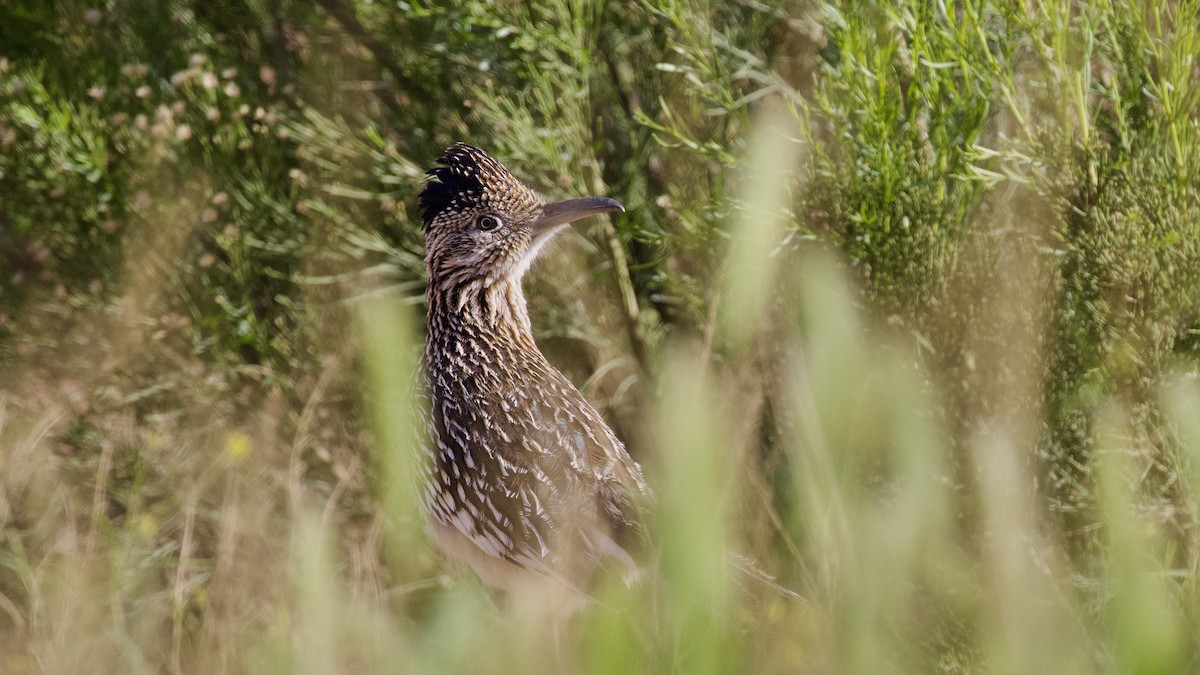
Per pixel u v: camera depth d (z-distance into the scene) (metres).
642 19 10.34
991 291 8.08
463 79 10.43
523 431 7.93
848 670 5.19
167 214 10.24
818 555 5.48
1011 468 5.34
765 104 10.05
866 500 5.35
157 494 9.19
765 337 6.51
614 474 7.79
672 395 4.99
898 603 5.17
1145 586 4.65
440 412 8.14
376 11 10.39
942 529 5.23
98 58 10.52
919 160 8.62
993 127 9.41
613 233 10.23
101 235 10.39
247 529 7.47
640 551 6.95
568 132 9.73
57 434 9.69
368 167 10.54
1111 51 8.87
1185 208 8.51
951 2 8.36
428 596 8.23
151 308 10.38
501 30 9.41
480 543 8.03
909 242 8.45
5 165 10.09
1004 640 5.11
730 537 5.68
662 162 10.53
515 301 8.49
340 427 9.36
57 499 8.69
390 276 10.77
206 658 6.89
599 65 10.38
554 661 5.94
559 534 7.50
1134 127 9.03
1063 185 8.52
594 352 10.55
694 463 4.90
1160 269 8.42
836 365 5.39
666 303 10.66
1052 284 8.41
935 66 8.32
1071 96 8.54
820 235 8.95
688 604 4.98
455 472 8.04
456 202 8.32
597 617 5.54
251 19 10.93
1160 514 7.30
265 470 8.08
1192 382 8.34
